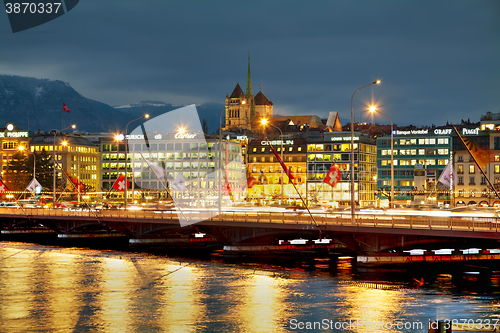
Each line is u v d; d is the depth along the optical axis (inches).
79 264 3774.6
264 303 2568.9
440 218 2925.7
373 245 3351.4
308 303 2546.8
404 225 3085.6
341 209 5241.1
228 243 4065.0
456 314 2301.9
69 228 5187.0
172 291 2859.3
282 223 3548.2
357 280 3068.4
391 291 2763.3
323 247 4183.1
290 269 3494.1
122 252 4458.7
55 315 2412.6
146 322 2292.1
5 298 2736.2
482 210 4749.0
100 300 2684.5
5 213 5413.4
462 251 3457.2
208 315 2384.4
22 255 4271.7
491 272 3248.0
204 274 3331.7
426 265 3403.1
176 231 4680.1
